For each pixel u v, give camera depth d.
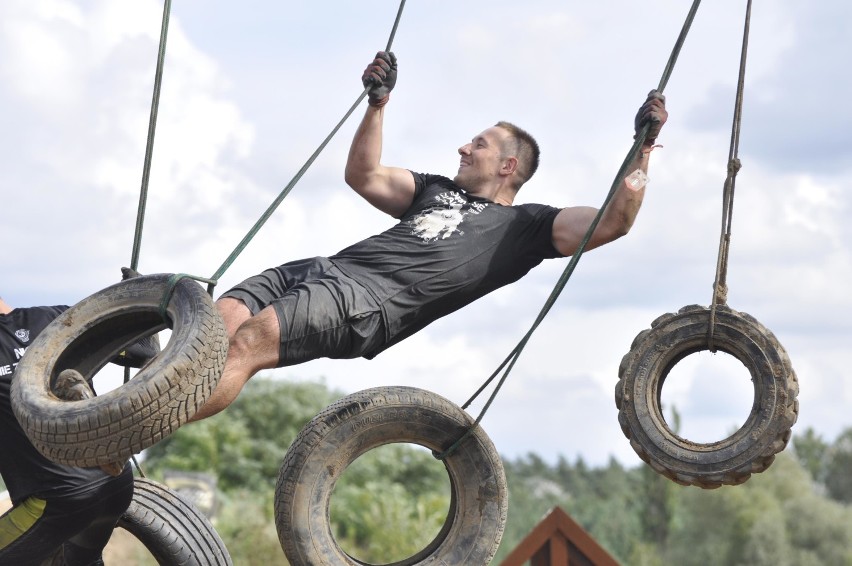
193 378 4.74
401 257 6.00
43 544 5.48
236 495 22.92
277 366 5.68
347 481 25.12
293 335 5.61
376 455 26.72
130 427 4.64
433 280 6.01
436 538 6.18
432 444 6.10
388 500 22.70
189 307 4.95
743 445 5.86
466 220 6.18
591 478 65.56
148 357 6.02
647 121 5.81
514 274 6.32
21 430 5.32
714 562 36.50
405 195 6.55
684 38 5.84
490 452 6.11
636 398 6.07
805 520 38.16
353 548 21.36
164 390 4.66
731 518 37.72
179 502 6.61
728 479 5.88
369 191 6.54
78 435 4.66
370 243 6.06
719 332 5.99
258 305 5.75
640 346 6.12
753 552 36.50
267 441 26.47
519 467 69.94
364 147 6.46
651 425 6.02
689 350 6.11
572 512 40.06
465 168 6.59
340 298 5.74
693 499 38.94
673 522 37.47
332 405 6.09
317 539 5.88
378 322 5.88
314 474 5.92
